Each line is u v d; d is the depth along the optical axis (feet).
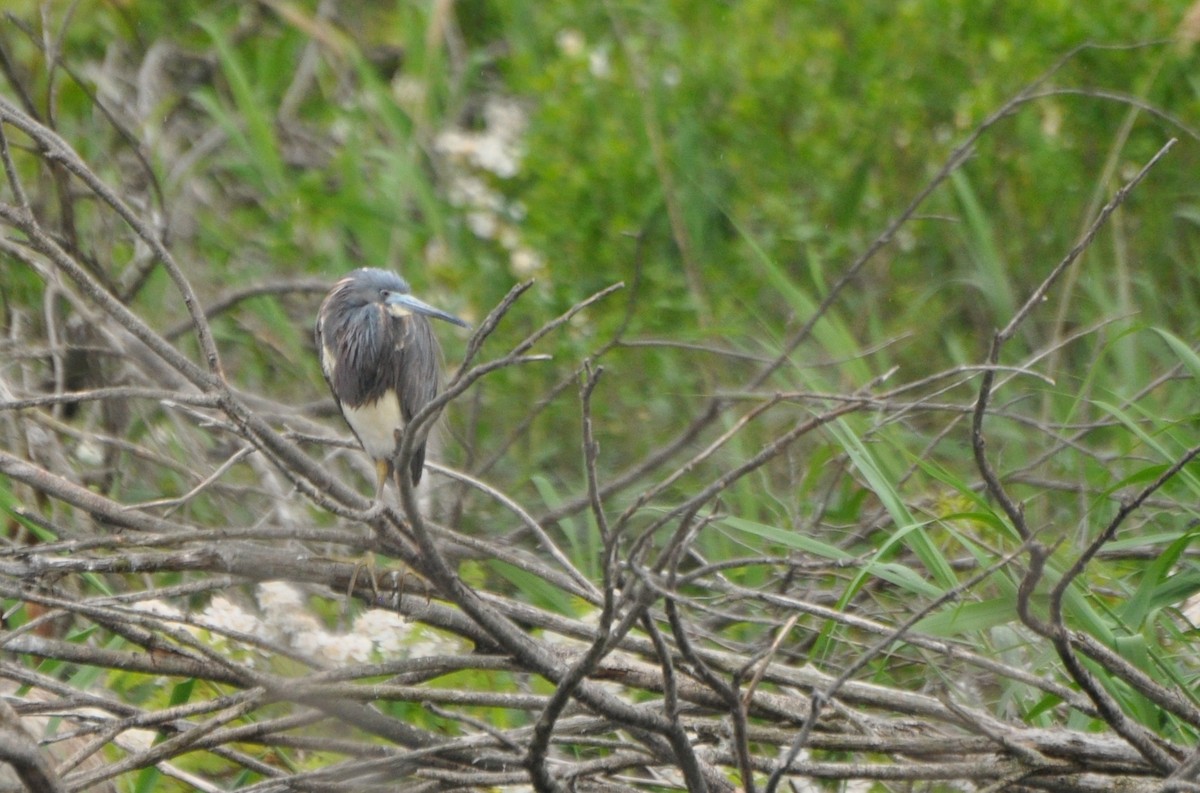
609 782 24.16
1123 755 22.41
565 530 33.17
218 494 35.06
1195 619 29.89
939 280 44.65
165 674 23.36
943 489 34.27
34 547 21.29
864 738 23.35
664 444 40.63
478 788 24.26
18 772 19.76
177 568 23.32
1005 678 26.58
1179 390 39.63
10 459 22.80
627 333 41.37
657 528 19.21
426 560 21.13
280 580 24.21
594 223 43.50
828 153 44.42
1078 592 24.09
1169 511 32.17
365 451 27.02
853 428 33.86
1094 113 45.14
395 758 22.90
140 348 36.88
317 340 30.14
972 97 44.80
